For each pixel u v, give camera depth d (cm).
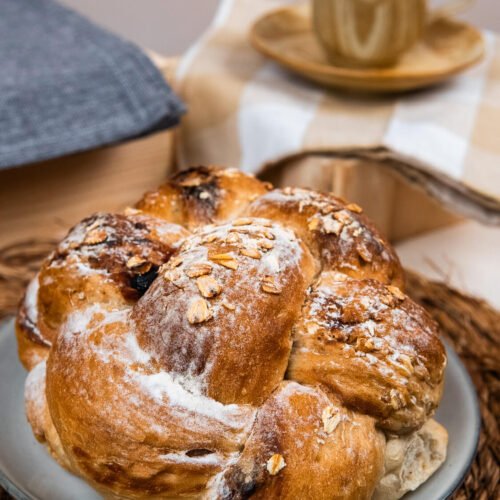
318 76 79
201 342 47
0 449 53
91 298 51
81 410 48
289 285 49
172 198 56
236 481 47
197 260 49
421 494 51
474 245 83
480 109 78
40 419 52
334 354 49
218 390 47
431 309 68
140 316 49
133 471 47
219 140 84
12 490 50
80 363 48
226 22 101
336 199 55
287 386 48
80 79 76
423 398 49
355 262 52
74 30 84
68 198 80
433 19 89
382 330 49
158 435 47
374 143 75
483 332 67
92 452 48
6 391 56
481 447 59
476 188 73
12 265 72
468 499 56
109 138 75
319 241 52
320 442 47
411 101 79
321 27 80
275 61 83
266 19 92
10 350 58
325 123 77
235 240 50
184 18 138
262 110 80
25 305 54
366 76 76
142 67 78
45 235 79
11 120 73
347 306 49
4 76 75
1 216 77
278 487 47
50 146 73
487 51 93
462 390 57
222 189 56
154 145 84
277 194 55
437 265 79
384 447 50
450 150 74
